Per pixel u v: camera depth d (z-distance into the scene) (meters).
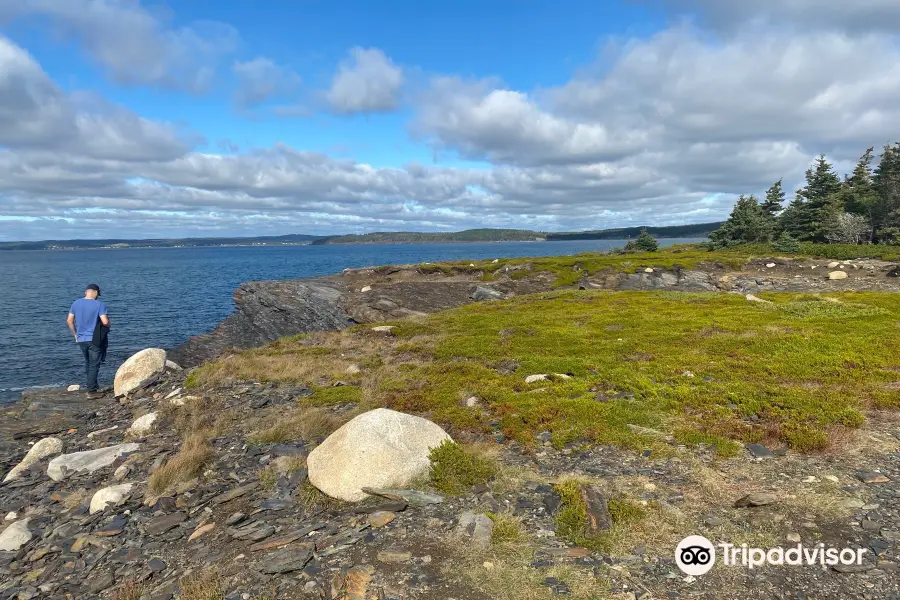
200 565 6.07
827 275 45.56
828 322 21.08
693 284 50.09
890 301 26.86
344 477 7.52
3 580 6.29
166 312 53.62
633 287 51.03
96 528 7.34
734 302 29.33
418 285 51.31
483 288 48.44
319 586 5.40
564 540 6.14
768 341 17.25
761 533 6.15
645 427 9.98
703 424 9.92
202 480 8.70
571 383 13.16
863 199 66.94
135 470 9.50
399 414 8.72
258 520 7.08
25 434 13.38
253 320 43.28
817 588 5.12
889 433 9.22
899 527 6.14
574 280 53.00
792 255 57.19
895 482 7.32
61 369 29.77
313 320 42.06
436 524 6.58
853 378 12.55
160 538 6.90
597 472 8.14
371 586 5.30
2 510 8.58
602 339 19.81
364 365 17.27
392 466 7.67
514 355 17.50
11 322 46.47
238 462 9.34
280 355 19.94
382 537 6.31
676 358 15.60
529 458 8.91
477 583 5.32
